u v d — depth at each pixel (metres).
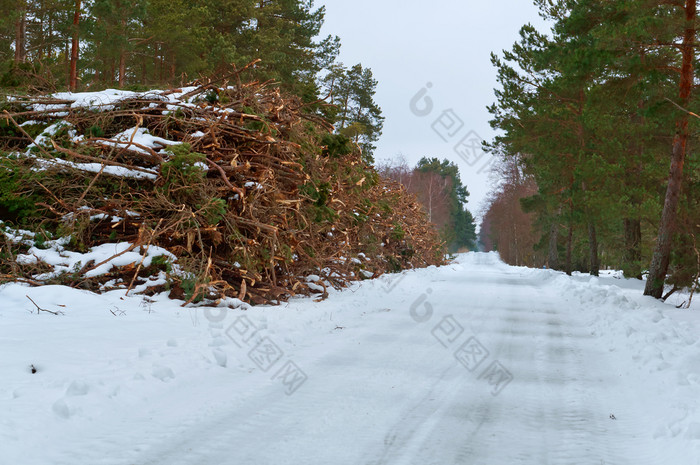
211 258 10.95
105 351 6.55
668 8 16.91
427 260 33.94
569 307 15.09
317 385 6.27
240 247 10.71
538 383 6.70
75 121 11.24
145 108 11.42
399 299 15.10
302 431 4.79
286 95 14.00
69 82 24.77
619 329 10.52
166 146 10.81
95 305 8.79
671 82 18.98
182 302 9.94
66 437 4.41
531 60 29.25
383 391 6.11
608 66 17.02
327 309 12.08
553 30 29.23
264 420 5.05
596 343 9.56
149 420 4.93
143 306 9.25
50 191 10.30
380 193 22.36
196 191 10.54
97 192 10.52
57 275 9.55
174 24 28.97
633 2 16.19
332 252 15.23
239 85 12.41
